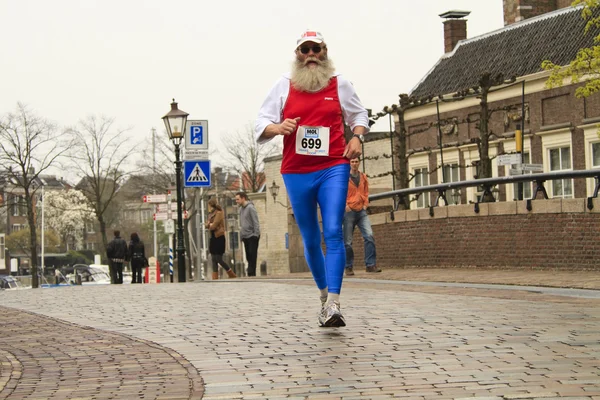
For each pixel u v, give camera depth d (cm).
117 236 3397
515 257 1755
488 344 730
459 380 593
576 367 623
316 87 841
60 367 719
